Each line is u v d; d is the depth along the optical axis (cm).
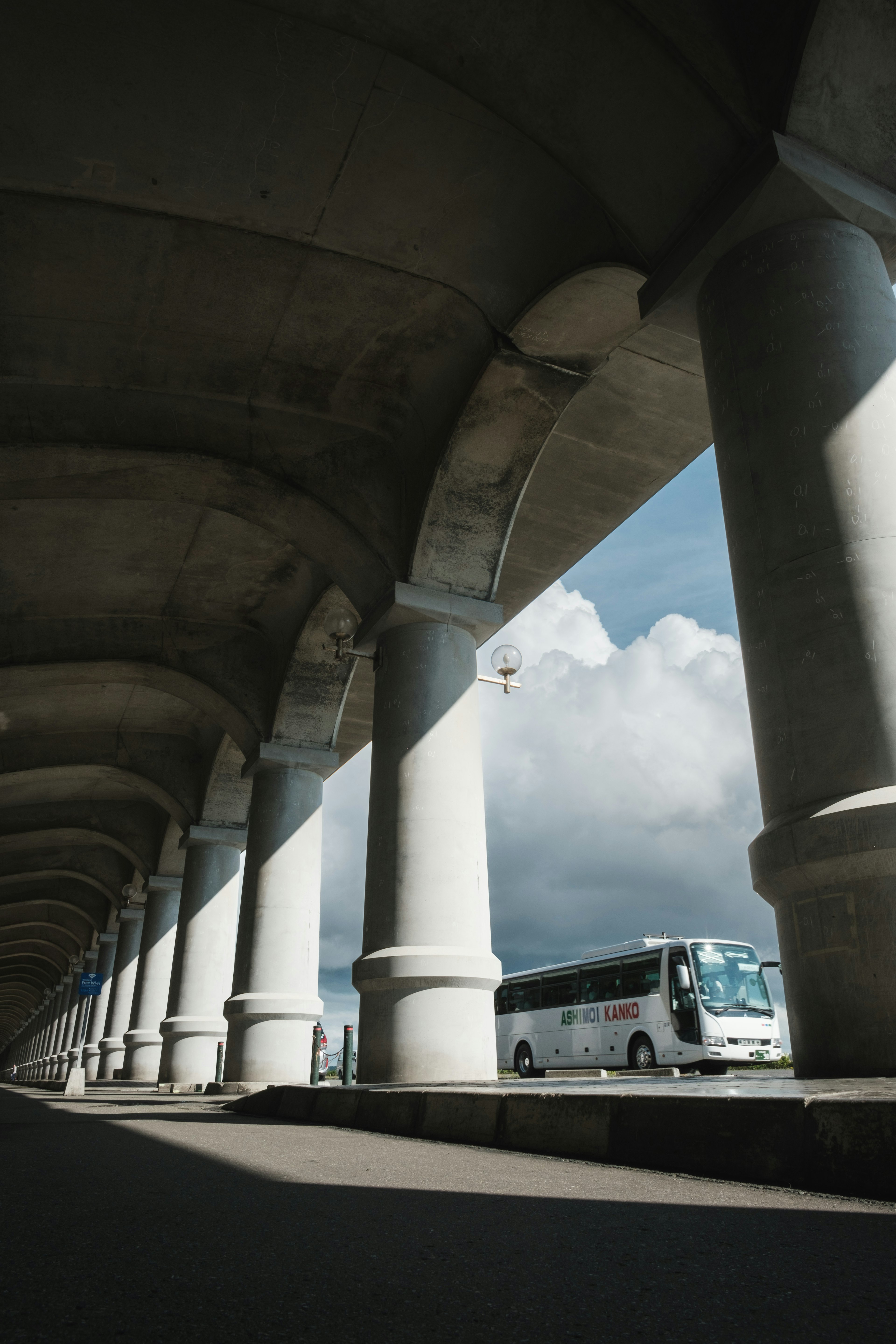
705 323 670
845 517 543
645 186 703
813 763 514
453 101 765
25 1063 8256
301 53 736
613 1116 395
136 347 1032
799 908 493
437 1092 557
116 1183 360
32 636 1702
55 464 1131
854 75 640
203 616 1764
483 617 1068
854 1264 202
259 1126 709
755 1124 322
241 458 1171
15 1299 188
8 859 3341
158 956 2738
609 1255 219
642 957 2353
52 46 725
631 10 630
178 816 2273
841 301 595
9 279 927
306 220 875
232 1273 209
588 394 1118
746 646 580
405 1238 244
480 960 921
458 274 924
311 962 1538
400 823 979
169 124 784
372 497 1136
